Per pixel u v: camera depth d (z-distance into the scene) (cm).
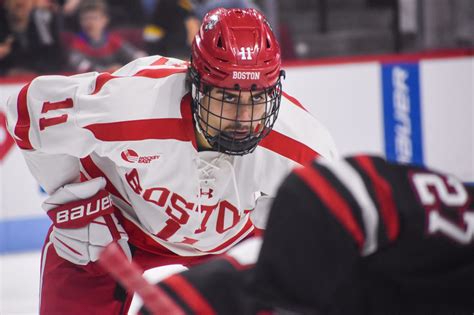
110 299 685
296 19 1576
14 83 1364
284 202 366
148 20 1498
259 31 596
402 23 1609
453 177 389
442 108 1555
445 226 370
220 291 381
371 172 371
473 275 380
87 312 681
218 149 612
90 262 678
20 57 1453
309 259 356
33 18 1445
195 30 1514
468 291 382
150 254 749
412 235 367
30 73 1462
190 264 761
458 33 1609
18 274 1240
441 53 1548
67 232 672
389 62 1523
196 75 596
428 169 389
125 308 698
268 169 644
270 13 1537
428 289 378
